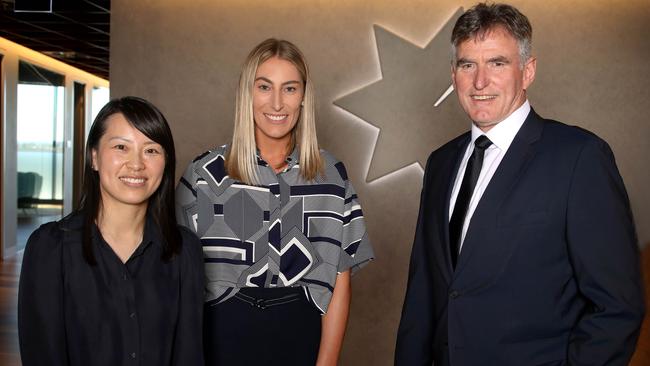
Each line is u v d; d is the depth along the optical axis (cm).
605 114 387
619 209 160
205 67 398
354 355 410
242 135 201
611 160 166
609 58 385
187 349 170
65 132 1059
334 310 210
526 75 180
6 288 626
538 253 165
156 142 165
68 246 159
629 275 157
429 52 391
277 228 201
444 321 179
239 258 199
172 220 173
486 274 170
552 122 179
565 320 165
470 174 182
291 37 397
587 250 158
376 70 396
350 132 399
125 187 162
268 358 199
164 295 168
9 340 449
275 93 197
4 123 798
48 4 507
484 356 170
